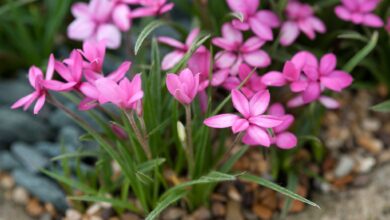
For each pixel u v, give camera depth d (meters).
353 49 0.41
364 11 0.37
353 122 0.42
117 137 0.36
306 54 0.33
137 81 0.29
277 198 0.38
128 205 0.35
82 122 0.33
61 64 0.31
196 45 0.32
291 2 0.38
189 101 0.29
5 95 0.43
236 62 0.34
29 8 0.46
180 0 0.42
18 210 0.39
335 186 0.39
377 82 0.43
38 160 0.39
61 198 0.38
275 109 0.33
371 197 0.38
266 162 0.39
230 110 0.37
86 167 0.38
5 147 0.41
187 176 0.37
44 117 0.42
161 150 0.36
